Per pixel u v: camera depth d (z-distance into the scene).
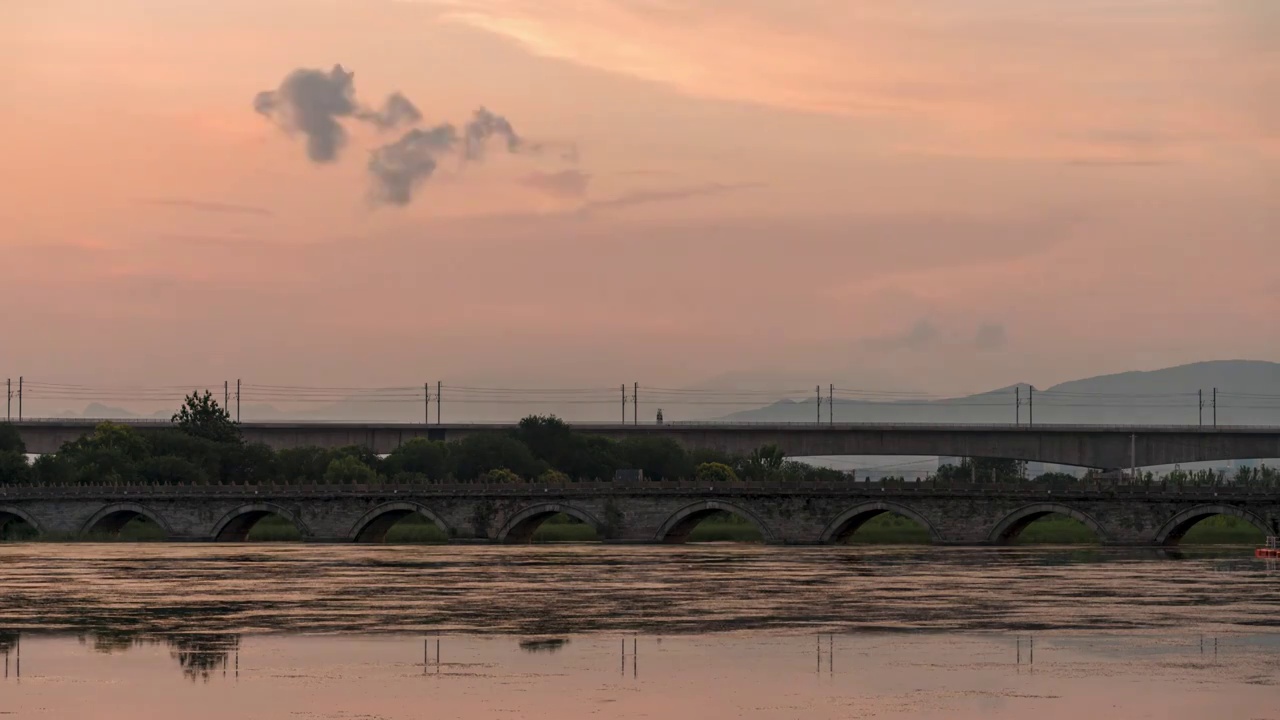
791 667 92.94
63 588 147.38
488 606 128.50
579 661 95.38
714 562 188.25
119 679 88.75
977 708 79.94
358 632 110.00
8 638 107.00
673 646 102.25
